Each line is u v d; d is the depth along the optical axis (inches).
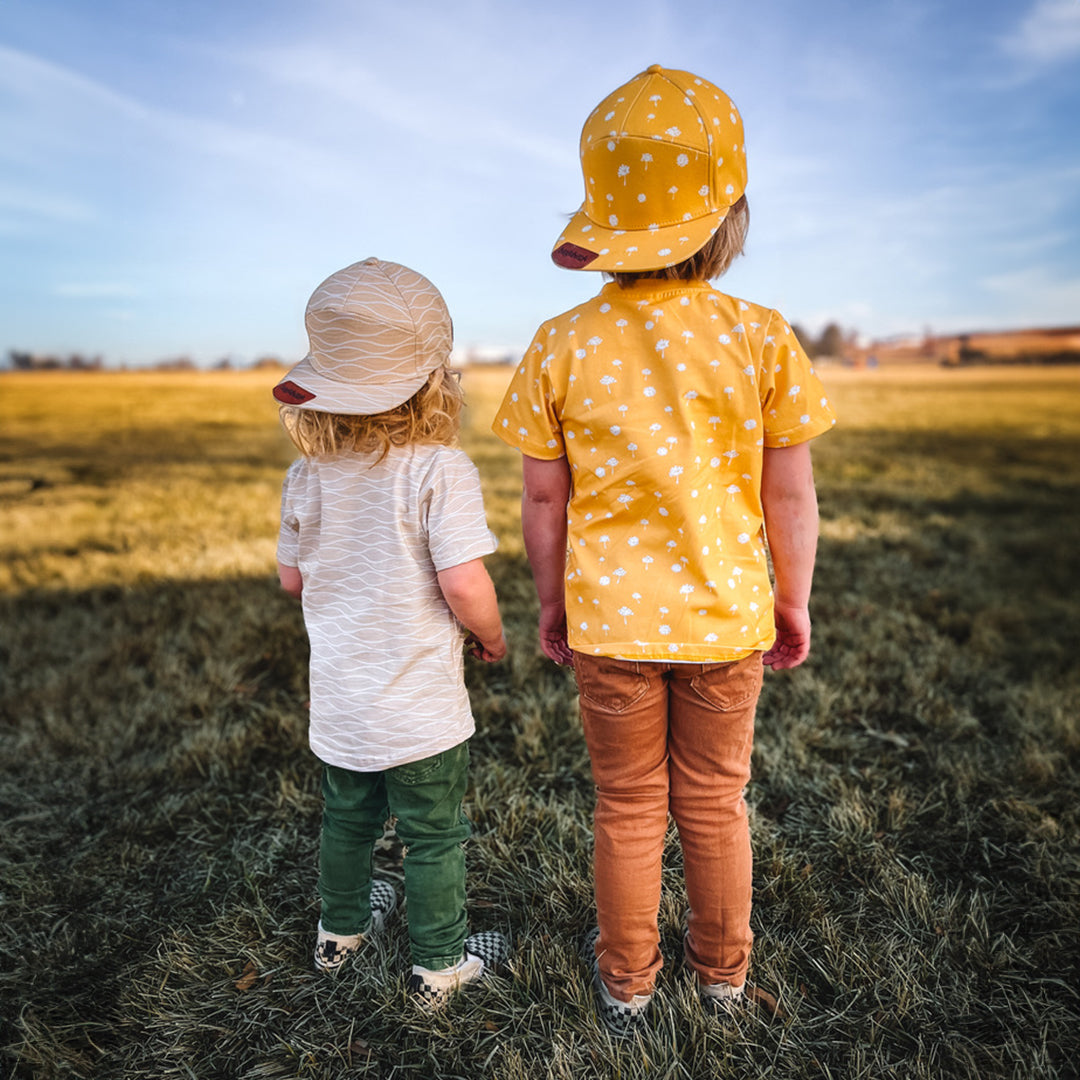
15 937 72.7
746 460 51.9
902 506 231.1
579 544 53.5
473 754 103.0
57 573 168.6
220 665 123.6
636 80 51.1
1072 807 89.6
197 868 82.6
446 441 58.2
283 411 56.3
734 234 52.9
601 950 60.2
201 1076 58.2
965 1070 57.1
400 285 55.9
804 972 67.0
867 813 88.0
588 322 52.4
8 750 103.8
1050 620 153.0
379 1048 60.1
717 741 55.2
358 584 57.1
